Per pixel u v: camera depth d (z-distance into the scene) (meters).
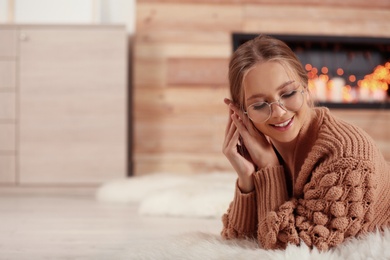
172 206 2.34
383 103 3.71
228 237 1.37
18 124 3.50
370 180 1.16
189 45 3.69
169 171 3.65
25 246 1.61
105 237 1.77
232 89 1.31
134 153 3.64
